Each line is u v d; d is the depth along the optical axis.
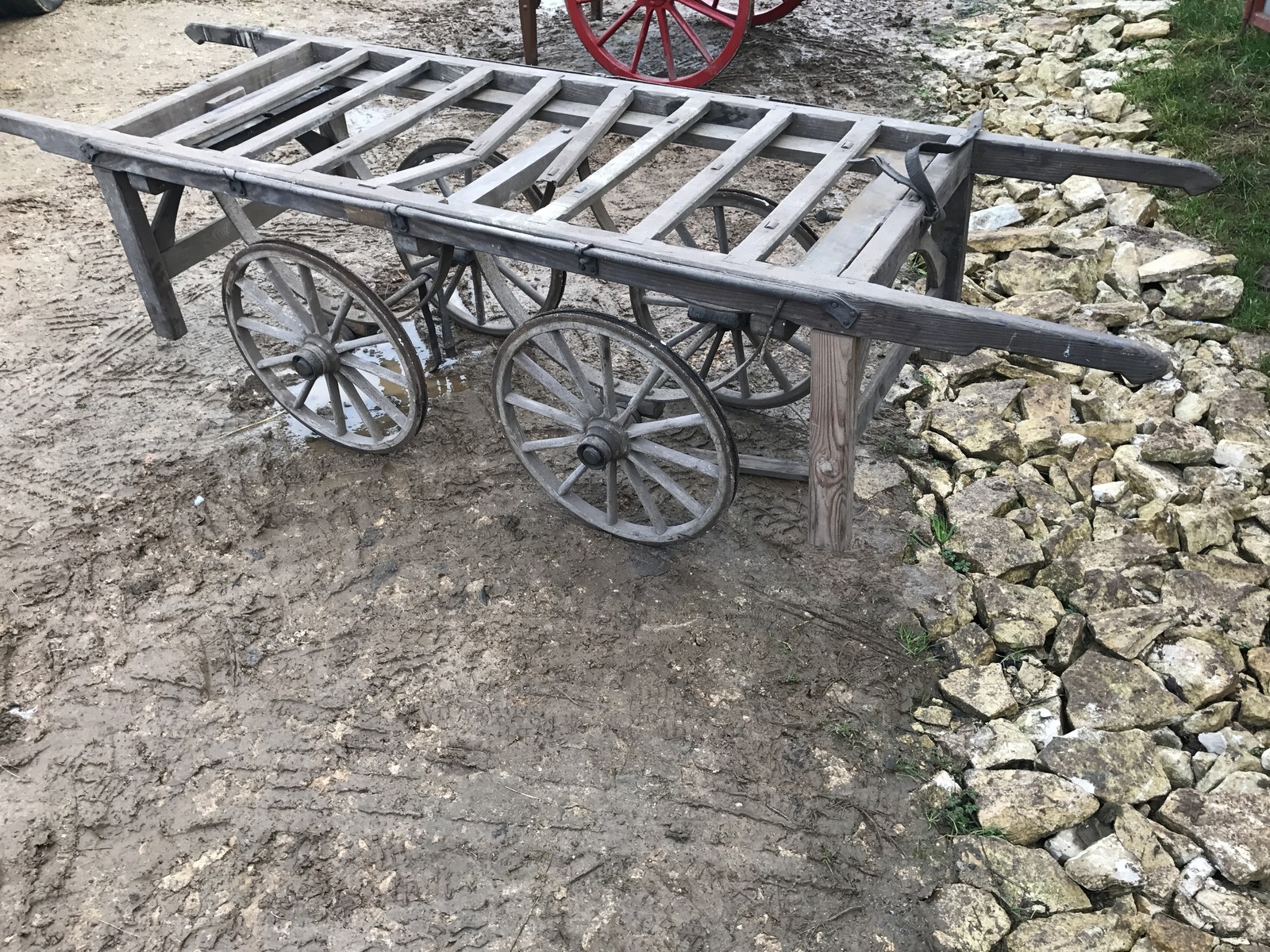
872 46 7.16
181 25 7.81
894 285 4.70
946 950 2.48
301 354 3.64
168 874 2.69
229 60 7.25
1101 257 4.73
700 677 3.13
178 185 3.85
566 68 7.03
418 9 8.12
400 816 2.80
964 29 7.31
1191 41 6.30
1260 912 2.49
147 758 2.96
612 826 2.76
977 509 3.59
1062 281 4.58
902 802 2.79
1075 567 3.38
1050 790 2.76
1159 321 4.35
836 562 3.46
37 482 3.86
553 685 3.12
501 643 3.25
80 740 3.00
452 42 7.48
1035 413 3.98
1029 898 2.58
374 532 3.66
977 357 4.28
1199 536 3.44
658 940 2.53
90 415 4.17
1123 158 3.34
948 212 3.71
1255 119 5.51
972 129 3.41
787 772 2.88
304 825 2.78
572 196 3.13
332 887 2.65
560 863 2.69
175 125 3.92
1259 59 5.93
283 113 4.07
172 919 2.60
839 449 2.96
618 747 2.95
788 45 7.21
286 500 3.80
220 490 3.83
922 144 3.15
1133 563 3.38
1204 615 3.21
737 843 2.72
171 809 2.83
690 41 7.33
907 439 3.92
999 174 3.54
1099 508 3.63
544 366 4.39
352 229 5.34
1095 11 7.12
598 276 2.90
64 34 7.64
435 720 3.04
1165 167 3.30
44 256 5.16
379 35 7.59
